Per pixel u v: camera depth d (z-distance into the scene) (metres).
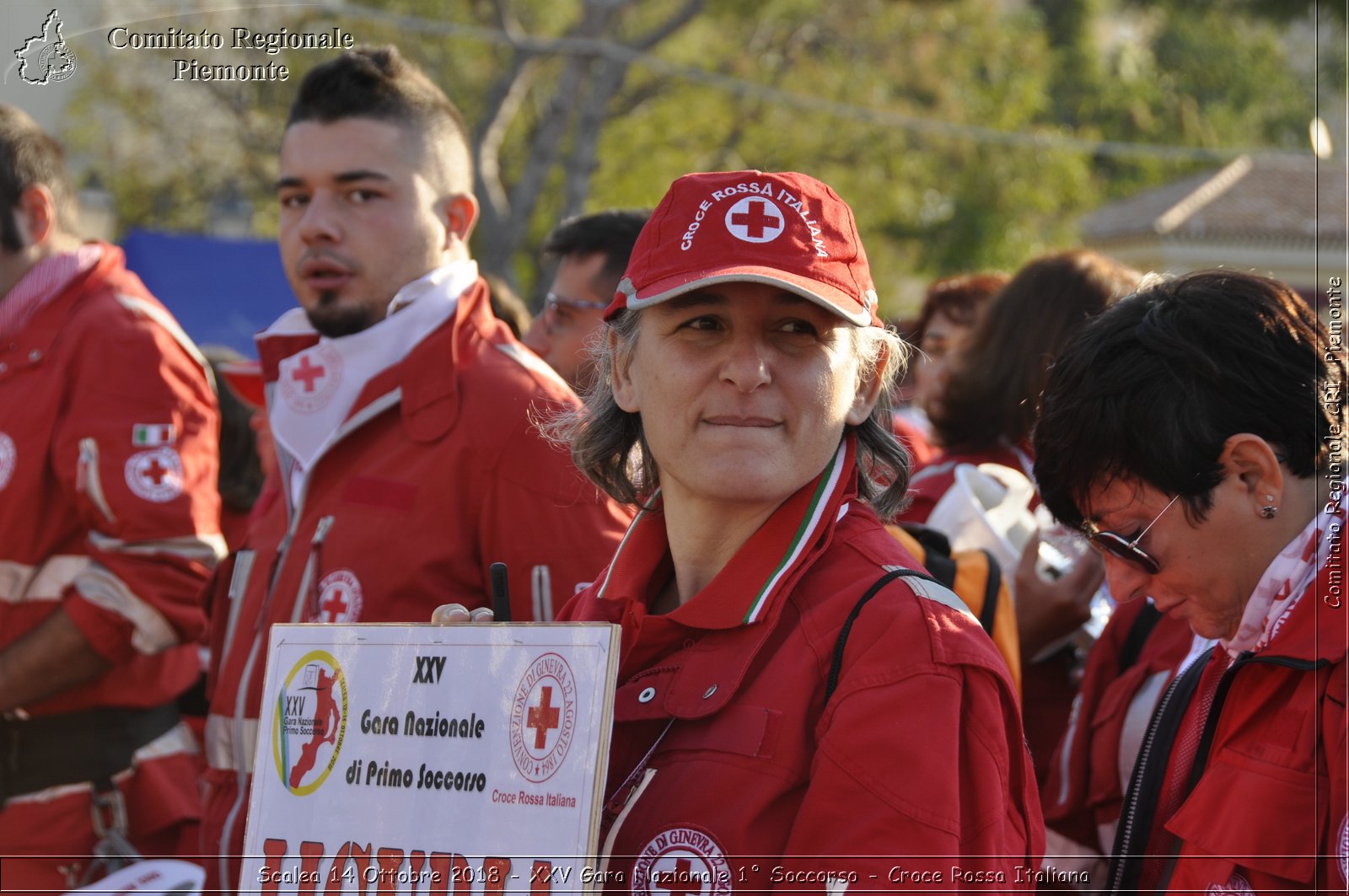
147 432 3.14
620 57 16.38
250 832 1.80
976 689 1.61
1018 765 1.67
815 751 1.60
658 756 1.70
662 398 1.75
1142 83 30.97
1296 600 1.79
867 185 19.52
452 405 2.63
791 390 1.72
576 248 3.63
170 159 15.92
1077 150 20.45
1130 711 2.37
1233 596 1.87
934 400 3.32
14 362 3.18
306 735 1.81
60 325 3.20
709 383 1.72
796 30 19.77
